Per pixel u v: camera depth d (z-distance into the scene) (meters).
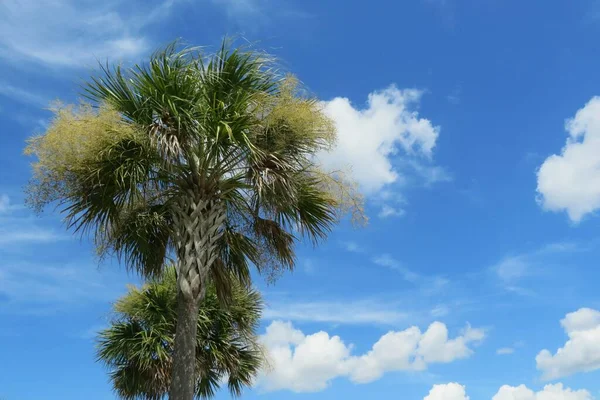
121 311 15.63
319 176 9.60
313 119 8.80
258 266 10.29
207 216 8.71
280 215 9.94
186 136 8.40
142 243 9.87
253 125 8.66
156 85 8.44
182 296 8.28
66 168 8.26
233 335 16.12
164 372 15.09
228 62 8.84
